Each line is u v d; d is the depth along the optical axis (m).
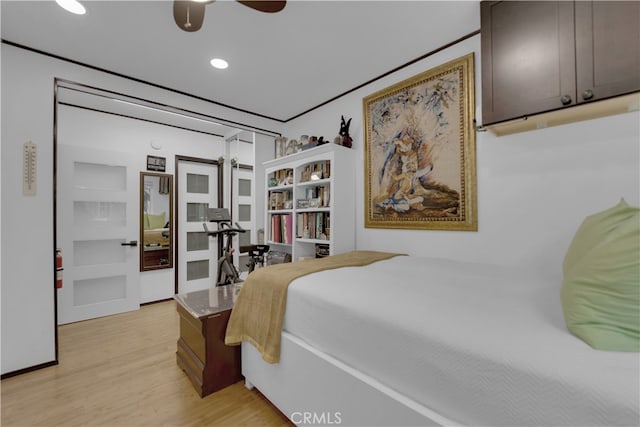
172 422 1.46
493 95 1.53
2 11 1.66
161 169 3.69
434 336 0.85
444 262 1.85
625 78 1.16
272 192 3.34
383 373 0.98
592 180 1.47
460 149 1.95
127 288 3.25
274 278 1.55
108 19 1.75
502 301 1.02
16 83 1.98
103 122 3.27
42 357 2.02
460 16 1.73
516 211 1.72
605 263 0.69
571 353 0.65
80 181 3.05
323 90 2.76
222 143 4.20
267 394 1.53
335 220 2.48
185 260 3.88
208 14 1.69
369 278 1.43
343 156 2.56
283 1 1.35
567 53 1.29
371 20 1.76
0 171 1.92
